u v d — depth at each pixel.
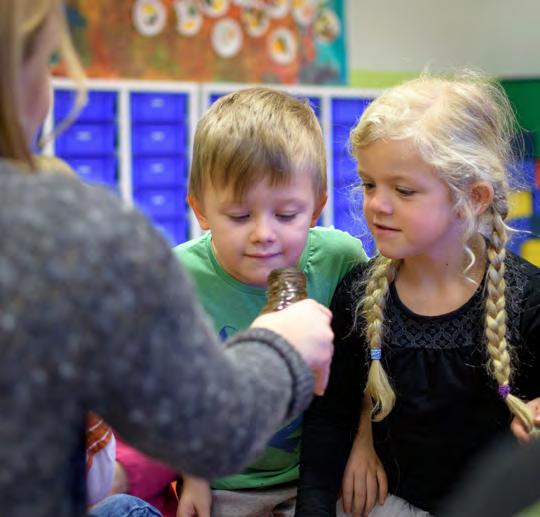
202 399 0.62
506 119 1.31
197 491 1.33
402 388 1.24
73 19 3.92
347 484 1.33
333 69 4.61
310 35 4.53
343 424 1.34
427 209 1.16
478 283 1.22
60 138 3.56
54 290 0.56
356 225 1.67
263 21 4.39
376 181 1.18
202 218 1.34
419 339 1.23
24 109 0.69
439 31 4.79
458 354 1.21
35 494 0.58
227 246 1.25
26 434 0.57
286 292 0.97
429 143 1.14
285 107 1.30
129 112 3.69
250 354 0.73
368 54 4.68
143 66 4.11
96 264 0.57
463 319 1.21
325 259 1.38
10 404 0.56
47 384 0.56
